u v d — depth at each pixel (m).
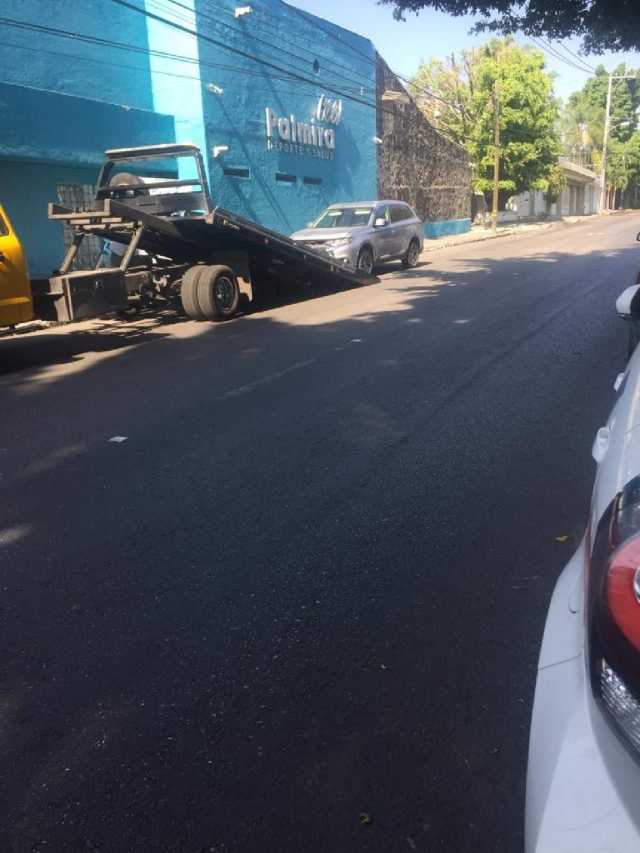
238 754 2.55
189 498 4.71
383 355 8.63
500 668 2.96
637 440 1.85
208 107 18.23
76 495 4.84
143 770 2.50
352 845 2.18
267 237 12.12
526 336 9.40
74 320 9.38
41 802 2.38
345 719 2.71
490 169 37.94
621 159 68.38
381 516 4.36
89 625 3.36
